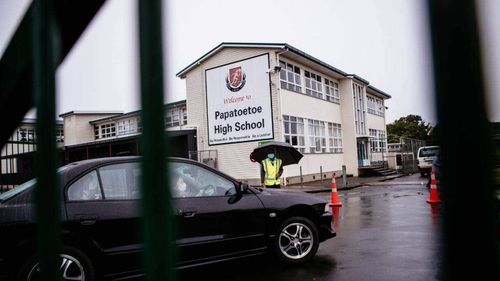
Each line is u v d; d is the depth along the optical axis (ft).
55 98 3.03
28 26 3.28
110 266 13.38
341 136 93.45
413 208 33.27
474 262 2.34
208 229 15.08
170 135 2.55
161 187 2.52
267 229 16.43
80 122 125.70
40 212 3.04
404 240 21.01
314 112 80.74
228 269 16.76
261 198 16.62
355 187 62.28
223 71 74.18
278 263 17.39
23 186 13.41
